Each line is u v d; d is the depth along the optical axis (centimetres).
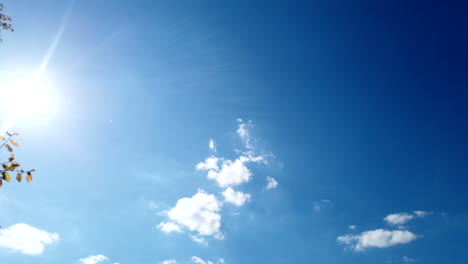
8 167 732
